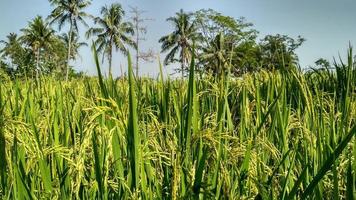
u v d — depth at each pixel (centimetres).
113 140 290
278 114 339
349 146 319
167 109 398
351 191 242
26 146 297
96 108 274
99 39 7856
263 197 253
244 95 371
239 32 6109
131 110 270
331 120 333
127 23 7850
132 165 272
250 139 290
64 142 350
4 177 297
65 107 431
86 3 7681
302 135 355
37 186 307
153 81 578
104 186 282
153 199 281
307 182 300
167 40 7575
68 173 298
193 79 290
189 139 283
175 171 250
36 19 7462
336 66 528
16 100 434
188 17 7450
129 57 270
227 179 258
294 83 489
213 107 459
